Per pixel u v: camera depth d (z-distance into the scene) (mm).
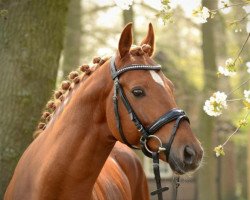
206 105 5289
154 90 4406
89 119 4652
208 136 16297
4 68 6430
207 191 16531
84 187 4656
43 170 4680
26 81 6430
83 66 4891
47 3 6598
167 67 18266
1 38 6500
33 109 6445
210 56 16078
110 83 4590
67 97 4902
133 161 6066
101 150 4680
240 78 18234
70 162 4629
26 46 6465
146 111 4375
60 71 14758
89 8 17375
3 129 6336
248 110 5359
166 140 4305
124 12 13922
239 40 20297
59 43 6734
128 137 4492
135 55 4582
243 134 25672
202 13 5434
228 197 31016
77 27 14672
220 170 29562
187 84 17766
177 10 16953
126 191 5566
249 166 18844
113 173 5535
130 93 4441
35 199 4707
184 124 4332
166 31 18172
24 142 6391
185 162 4230
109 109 4555
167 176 26766
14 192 4902
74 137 4637
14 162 6320
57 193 4656
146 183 6262
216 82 16062
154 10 15195
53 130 4809
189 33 20000
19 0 6520
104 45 15961
